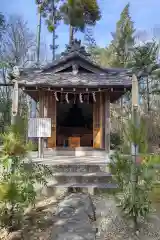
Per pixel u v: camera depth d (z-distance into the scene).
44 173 4.69
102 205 5.37
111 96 11.22
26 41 24.23
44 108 9.84
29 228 4.28
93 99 10.23
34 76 9.30
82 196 5.70
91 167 7.19
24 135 4.67
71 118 11.98
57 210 4.97
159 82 17.47
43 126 8.67
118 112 17.52
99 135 10.10
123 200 4.48
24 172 4.26
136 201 4.30
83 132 11.87
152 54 17.08
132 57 18.73
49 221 4.52
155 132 14.19
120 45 21.31
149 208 4.42
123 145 4.68
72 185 6.27
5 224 4.16
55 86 8.68
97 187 6.13
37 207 5.23
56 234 3.95
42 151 8.91
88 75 9.70
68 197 5.67
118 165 4.51
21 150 4.30
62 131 11.86
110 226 4.37
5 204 4.16
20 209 4.32
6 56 22.84
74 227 4.19
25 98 20.14
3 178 4.13
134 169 4.38
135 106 7.81
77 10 15.75
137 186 4.38
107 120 9.71
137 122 4.64
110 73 9.89
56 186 6.16
